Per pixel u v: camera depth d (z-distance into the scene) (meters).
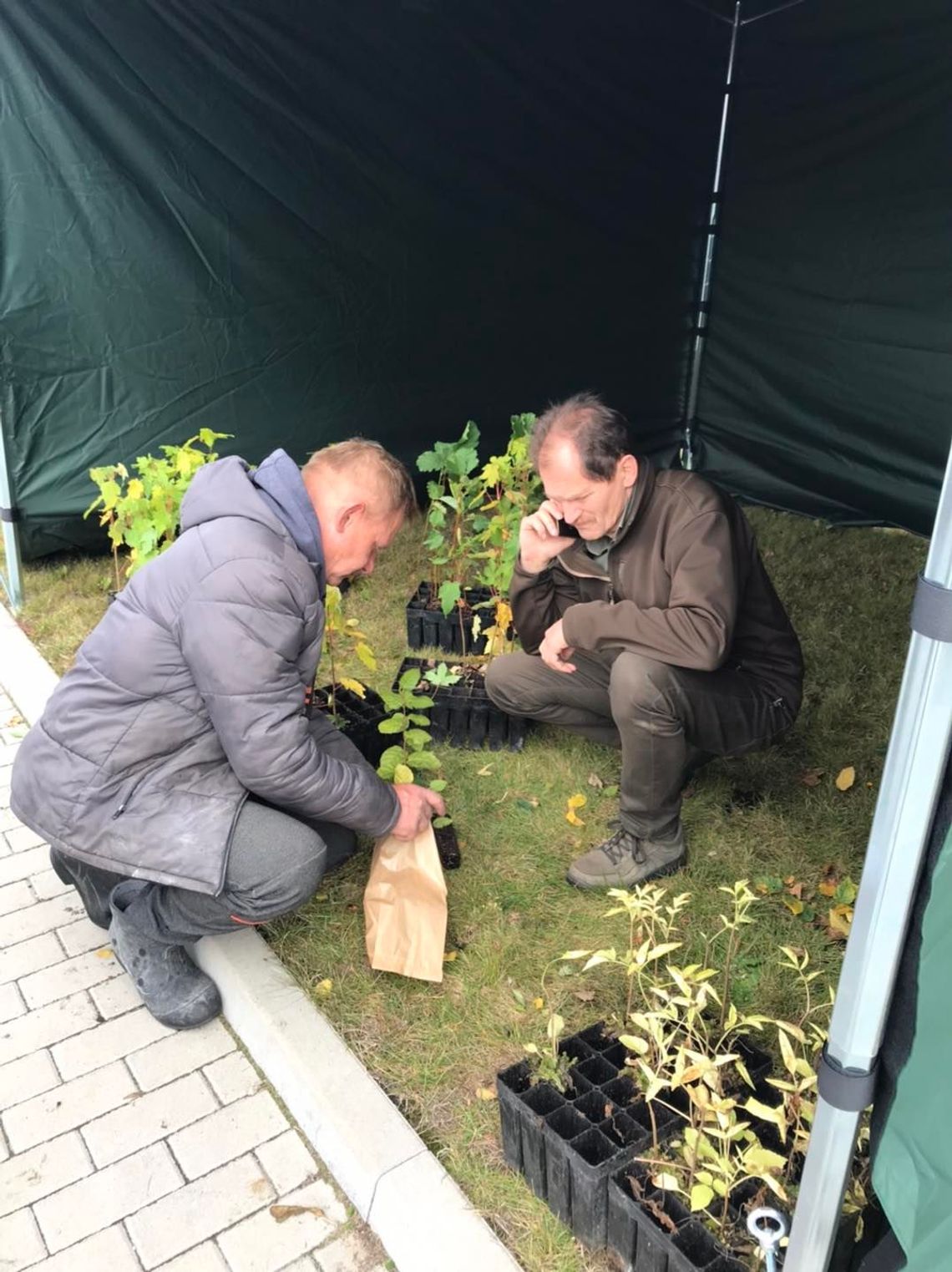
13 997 2.55
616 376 6.69
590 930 2.70
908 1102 1.21
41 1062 2.36
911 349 5.61
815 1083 1.78
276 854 2.23
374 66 5.22
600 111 5.96
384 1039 2.35
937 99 5.14
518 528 4.07
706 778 3.44
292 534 2.15
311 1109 2.14
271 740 2.10
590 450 2.54
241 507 2.13
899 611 4.86
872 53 5.37
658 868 2.88
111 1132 2.18
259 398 5.43
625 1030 2.32
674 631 2.59
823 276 5.95
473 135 5.65
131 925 2.33
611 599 2.94
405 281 5.70
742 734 2.84
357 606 4.75
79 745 2.17
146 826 2.18
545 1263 1.86
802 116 5.83
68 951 2.70
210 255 5.04
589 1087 2.02
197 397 5.23
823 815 3.23
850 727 3.78
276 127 5.04
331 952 2.60
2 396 4.67
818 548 5.80
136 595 2.17
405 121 5.41
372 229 5.49
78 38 4.45
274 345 5.37
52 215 4.61
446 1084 2.24
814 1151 1.34
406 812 2.49
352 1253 1.93
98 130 4.61
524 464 4.24
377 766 3.48
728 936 2.66
